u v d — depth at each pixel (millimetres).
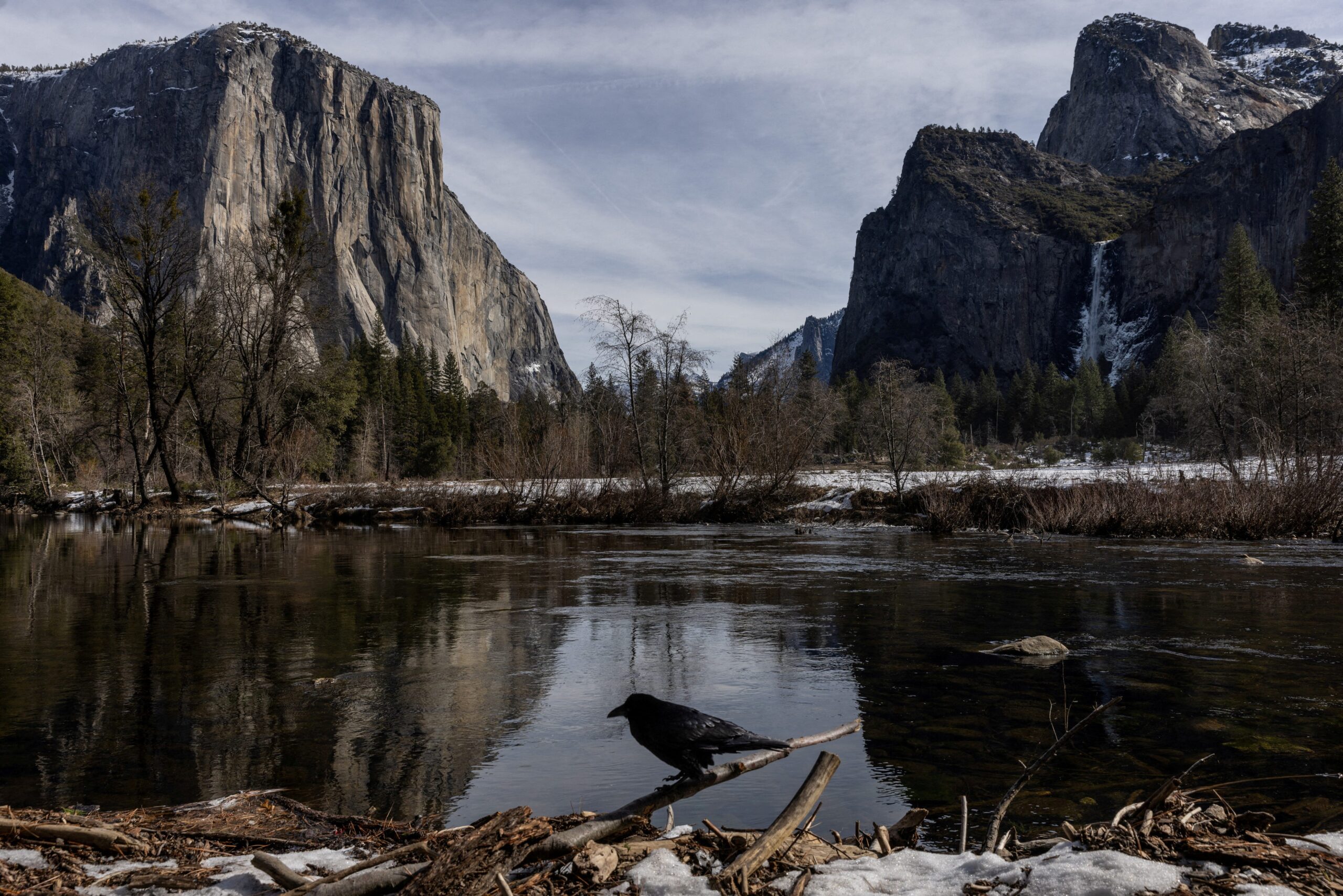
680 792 3543
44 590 14766
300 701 7473
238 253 39469
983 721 6711
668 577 16609
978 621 11469
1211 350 40844
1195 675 8211
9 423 54531
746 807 4887
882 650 9539
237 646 9969
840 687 7848
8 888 3168
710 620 11641
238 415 42594
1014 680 8102
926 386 94000
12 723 6805
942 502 29391
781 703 7285
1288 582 15102
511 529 31969
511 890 2941
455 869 2943
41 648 9812
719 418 37344
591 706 7270
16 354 61062
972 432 158625
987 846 3457
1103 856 2994
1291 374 34875
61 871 3379
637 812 3434
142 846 3715
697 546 23984
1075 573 16641
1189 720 6633
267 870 3131
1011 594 13883
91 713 7109
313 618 11844
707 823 3654
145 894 3109
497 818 3512
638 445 38625
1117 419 131625
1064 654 9227
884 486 34906
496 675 8461
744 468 35969
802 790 3520
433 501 35719
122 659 9258
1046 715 6863
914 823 4082
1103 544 23219
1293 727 6434
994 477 31469
